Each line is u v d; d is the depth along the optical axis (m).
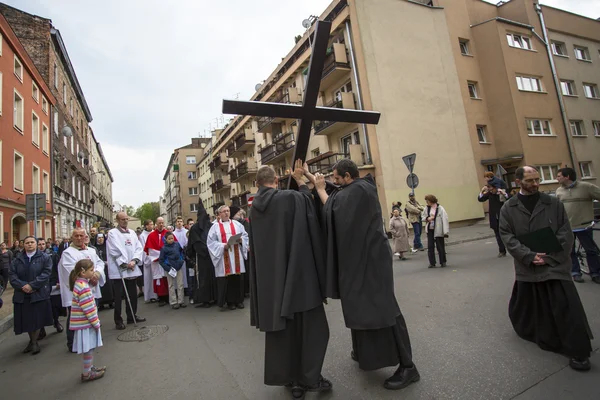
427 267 8.40
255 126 34.91
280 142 27.59
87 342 3.93
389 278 2.92
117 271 6.11
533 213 3.51
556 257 3.29
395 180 17.80
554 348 3.36
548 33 24.14
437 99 19.88
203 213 7.68
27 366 4.67
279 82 26.17
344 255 2.91
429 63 20.03
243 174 34.97
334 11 20.02
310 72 3.16
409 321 4.62
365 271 2.88
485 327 4.14
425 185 18.64
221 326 5.60
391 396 2.86
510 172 21.55
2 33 15.93
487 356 3.40
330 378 3.27
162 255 7.42
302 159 3.39
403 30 19.56
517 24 22.20
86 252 5.33
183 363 4.12
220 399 3.15
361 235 2.89
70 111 30.50
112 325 6.36
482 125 21.42
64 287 5.20
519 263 3.62
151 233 8.38
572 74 24.39
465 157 20.23
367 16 18.61
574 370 3.03
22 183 17.62
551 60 23.11
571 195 5.69
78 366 4.45
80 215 32.34
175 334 5.36
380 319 2.81
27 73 18.95
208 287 7.35
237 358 4.12
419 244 11.91
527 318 3.65
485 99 21.84
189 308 7.35
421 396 2.81
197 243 7.41
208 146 55.69
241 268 6.89
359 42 18.22
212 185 48.31
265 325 2.87
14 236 17.33
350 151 18.09
